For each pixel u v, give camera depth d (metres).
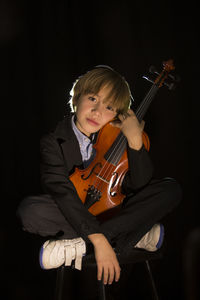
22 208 1.40
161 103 2.85
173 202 1.50
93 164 1.52
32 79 2.86
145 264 1.54
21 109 2.86
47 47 2.85
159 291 2.04
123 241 1.42
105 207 1.50
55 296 1.38
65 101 2.87
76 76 2.88
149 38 2.89
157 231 1.49
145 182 1.55
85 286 1.98
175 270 2.33
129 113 1.59
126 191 1.66
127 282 2.10
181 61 2.87
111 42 2.90
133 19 2.89
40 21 2.84
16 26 2.83
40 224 1.41
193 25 2.85
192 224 2.75
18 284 2.11
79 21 2.87
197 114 2.84
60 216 1.43
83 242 1.39
